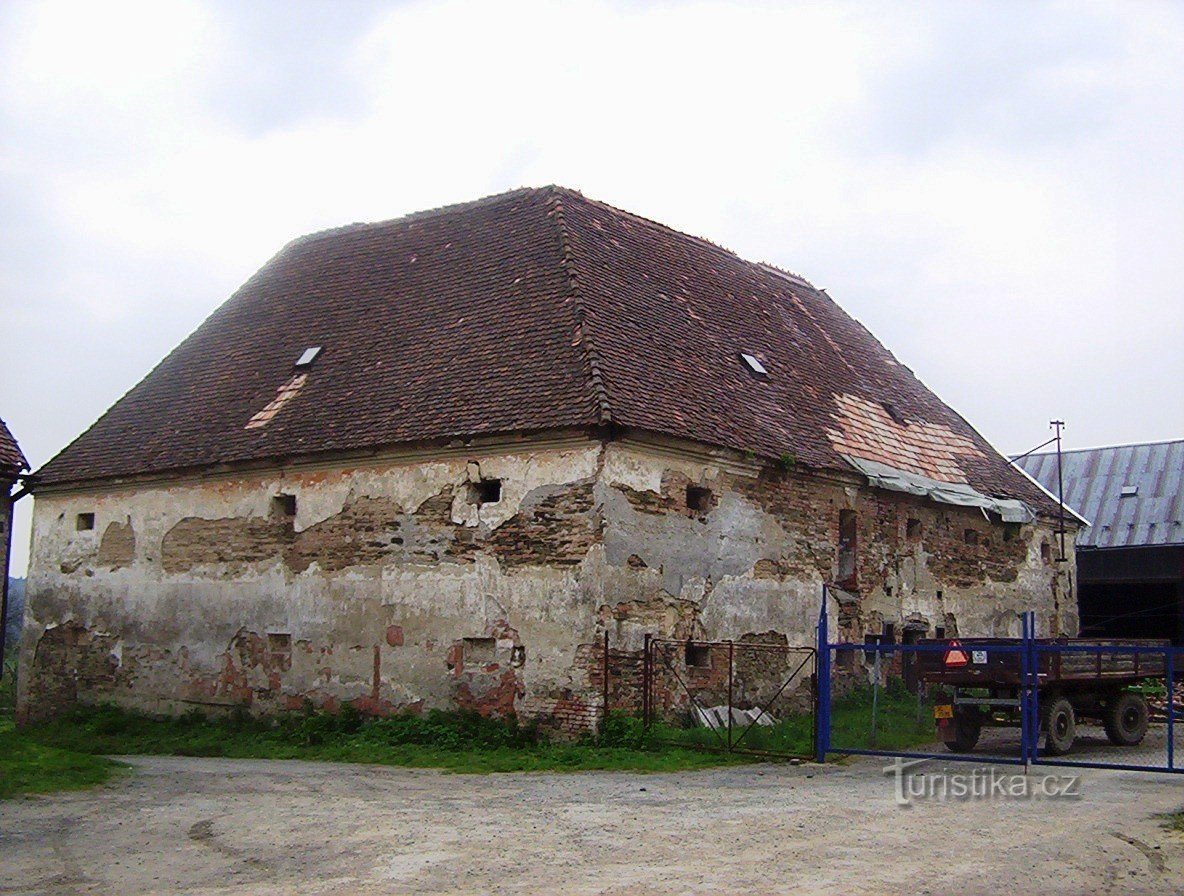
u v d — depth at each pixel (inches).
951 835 434.0
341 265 1045.2
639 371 792.3
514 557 743.7
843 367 1087.6
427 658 770.2
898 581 966.4
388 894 351.3
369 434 806.5
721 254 1121.4
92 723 885.8
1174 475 1519.4
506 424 745.6
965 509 1056.8
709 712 761.0
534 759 663.1
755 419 860.0
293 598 836.6
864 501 940.6
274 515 860.0
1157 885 363.9
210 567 884.0
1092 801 519.5
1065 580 1184.2
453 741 718.5
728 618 799.7
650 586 744.3
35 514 989.8
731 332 967.0
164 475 911.7
